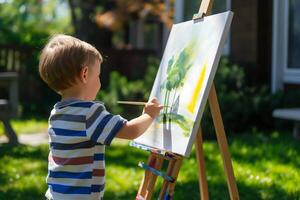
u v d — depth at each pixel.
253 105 8.62
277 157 6.42
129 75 14.76
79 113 2.75
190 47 3.24
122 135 2.76
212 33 3.04
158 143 3.17
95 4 16.75
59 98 13.46
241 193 4.96
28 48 13.83
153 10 15.60
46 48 2.88
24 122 10.88
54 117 2.83
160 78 3.53
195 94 2.95
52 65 2.80
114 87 11.09
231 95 8.66
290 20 9.21
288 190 4.99
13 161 6.69
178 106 3.09
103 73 14.48
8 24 21.86
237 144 7.37
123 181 5.52
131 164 6.41
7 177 5.79
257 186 5.17
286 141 7.47
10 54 13.88
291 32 9.20
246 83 9.45
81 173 2.72
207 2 3.26
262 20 9.60
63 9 28.62
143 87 10.55
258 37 9.59
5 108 7.96
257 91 9.33
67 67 2.78
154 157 3.22
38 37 16.25
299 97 8.55
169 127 3.11
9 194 5.09
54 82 2.83
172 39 3.57
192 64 3.13
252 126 8.65
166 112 3.21
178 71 3.27
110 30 16.78
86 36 15.91
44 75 2.86
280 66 9.31
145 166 3.15
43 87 13.60
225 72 9.22
